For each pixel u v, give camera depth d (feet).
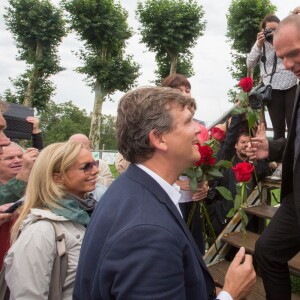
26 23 64.08
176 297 3.02
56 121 124.06
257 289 7.88
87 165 6.07
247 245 8.43
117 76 61.98
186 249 3.37
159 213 3.30
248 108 7.40
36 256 5.00
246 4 52.16
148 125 3.57
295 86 10.47
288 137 6.06
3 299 5.55
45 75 68.28
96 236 3.43
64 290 5.17
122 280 2.96
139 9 60.80
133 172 3.72
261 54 11.39
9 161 7.99
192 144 3.76
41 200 5.72
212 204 9.27
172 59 62.69
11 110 10.34
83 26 59.57
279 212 6.43
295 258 7.61
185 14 59.36
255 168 9.49
